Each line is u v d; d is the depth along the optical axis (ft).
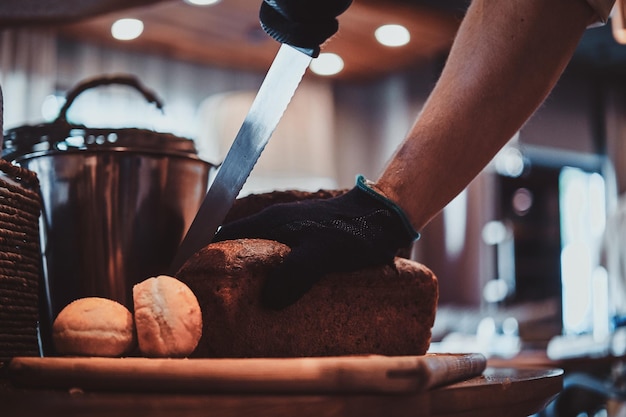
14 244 2.84
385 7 11.75
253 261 2.63
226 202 2.85
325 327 2.79
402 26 12.49
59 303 3.13
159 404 1.67
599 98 19.22
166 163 3.16
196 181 3.29
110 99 13.24
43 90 12.79
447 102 2.72
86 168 3.09
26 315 2.93
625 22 4.28
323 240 2.64
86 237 3.09
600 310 18.62
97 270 3.07
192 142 3.52
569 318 18.65
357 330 2.87
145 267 3.11
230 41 13.70
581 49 17.56
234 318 2.60
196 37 13.48
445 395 2.03
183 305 2.38
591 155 18.86
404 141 2.84
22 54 12.67
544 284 18.26
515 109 2.66
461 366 2.35
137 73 14.10
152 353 2.33
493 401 2.21
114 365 2.00
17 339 2.86
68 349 2.35
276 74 2.78
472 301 16.10
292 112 14.84
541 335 13.74
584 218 19.26
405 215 2.74
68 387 2.08
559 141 18.11
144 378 1.95
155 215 3.13
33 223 3.01
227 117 11.48
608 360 8.25
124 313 2.41
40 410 1.55
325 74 14.92
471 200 16.47
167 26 12.91
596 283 18.80
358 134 16.55
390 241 2.74
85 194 3.09
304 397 1.85
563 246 18.85
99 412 1.59
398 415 1.91
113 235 3.08
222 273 2.60
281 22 2.57
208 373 1.90
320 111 15.56
